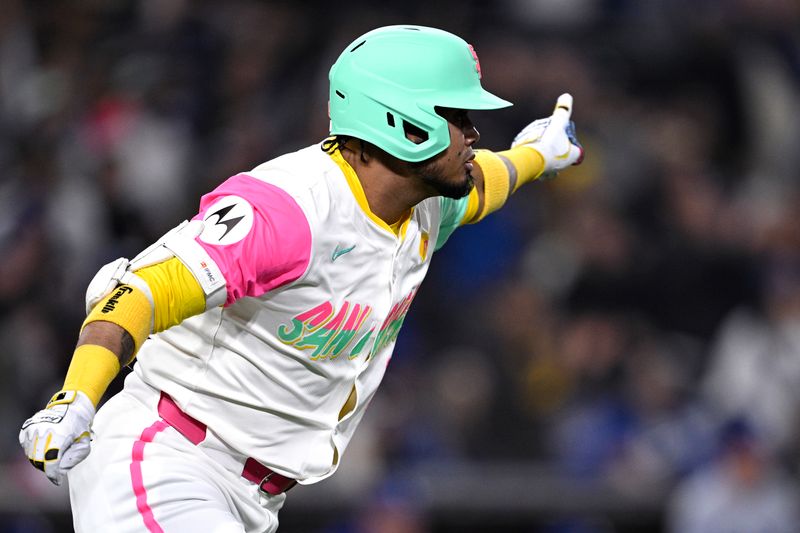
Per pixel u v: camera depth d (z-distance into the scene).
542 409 33.25
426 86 12.79
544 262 36.22
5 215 35.16
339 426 13.91
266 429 13.17
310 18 40.78
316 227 12.34
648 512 30.56
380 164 12.94
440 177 13.04
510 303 34.41
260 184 12.45
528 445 32.53
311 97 37.94
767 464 29.98
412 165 12.90
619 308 35.44
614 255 35.78
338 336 12.98
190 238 11.94
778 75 41.66
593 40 41.81
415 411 32.47
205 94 39.31
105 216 35.03
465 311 35.19
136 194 35.81
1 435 31.06
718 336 34.94
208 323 12.82
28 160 36.56
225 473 13.20
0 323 33.00
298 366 12.97
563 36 41.72
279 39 39.94
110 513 12.74
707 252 35.84
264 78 39.09
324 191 12.62
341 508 29.33
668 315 35.34
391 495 29.53
